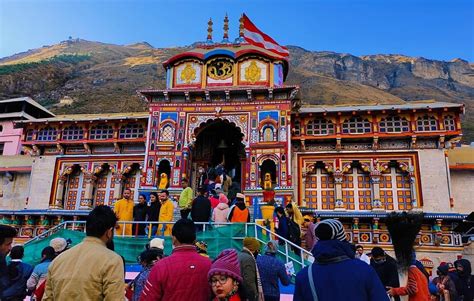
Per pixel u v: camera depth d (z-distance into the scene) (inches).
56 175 908.0
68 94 2753.4
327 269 144.9
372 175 788.6
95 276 151.5
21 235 865.5
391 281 267.0
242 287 195.0
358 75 5059.1
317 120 829.8
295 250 488.1
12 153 1393.9
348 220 770.8
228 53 826.2
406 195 772.0
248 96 799.1
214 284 170.1
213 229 470.0
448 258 713.0
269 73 818.2
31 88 2842.0
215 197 619.8
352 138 802.8
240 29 934.4
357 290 138.2
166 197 532.7
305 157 826.8
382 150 799.1
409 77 5022.1
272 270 262.5
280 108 790.5
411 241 209.8
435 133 766.5
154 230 530.9
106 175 903.7
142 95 834.8
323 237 153.6
